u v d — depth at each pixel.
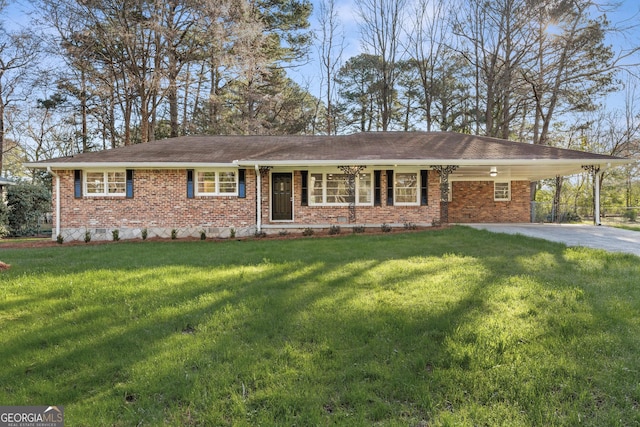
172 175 14.12
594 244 9.18
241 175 14.26
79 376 3.12
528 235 11.00
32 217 20.11
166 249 10.16
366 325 4.02
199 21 21.86
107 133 30.09
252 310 4.57
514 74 24.08
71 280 6.12
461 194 18.28
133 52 22.59
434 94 29.11
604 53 21.25
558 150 14.12
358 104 34.09
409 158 13.26
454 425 2.41
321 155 13.88
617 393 2.75
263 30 25.92
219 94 26.92
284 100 28.48
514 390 2.81
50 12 21.41
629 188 33.75
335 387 2.92
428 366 3.22
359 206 14.55
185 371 3.14
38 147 31.80
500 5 23.67
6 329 4.11
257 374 3.08
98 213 14.01
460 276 5.96
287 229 14.09
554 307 4.45
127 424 2.50
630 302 4.56
